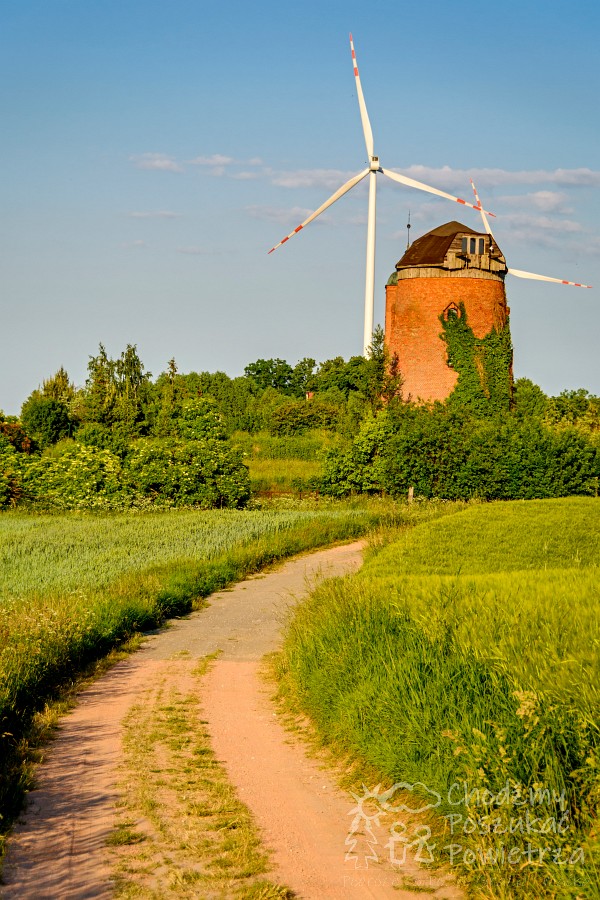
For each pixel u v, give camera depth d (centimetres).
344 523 5012
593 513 4988
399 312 9050
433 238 9062
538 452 6719
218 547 3991
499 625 1414
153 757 1377
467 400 8744
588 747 934
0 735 1353
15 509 6138
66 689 1805
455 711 1158
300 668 1711
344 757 1348
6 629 1911
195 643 2352
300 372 19225
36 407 10638
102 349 11631
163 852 1020
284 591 3216
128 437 9500
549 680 1066
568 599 1692
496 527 4156
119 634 2342
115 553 3778
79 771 1307
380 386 8819
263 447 9156
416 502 6569
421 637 1425
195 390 12569
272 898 891
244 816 1125
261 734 1513
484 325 8825
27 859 1000
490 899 878
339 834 1074
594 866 809
